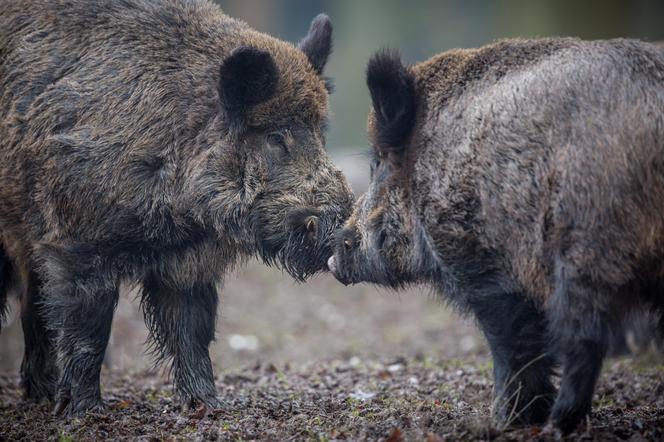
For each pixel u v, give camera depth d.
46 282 17.91
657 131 12.28
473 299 14.27
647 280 12.76
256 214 17.84
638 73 12.73
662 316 13.71
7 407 19.84
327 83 19.42
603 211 12.35
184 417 17.25
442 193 14.21
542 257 12.98
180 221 17.41
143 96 17.34
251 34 18.56
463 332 32.53
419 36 80.19
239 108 17.39
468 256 14.04
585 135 12.58
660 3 68.88
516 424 14.44
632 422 14.59
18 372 26.67
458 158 14.04
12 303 30.39
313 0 81.06
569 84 13.01
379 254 16.09
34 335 20.05
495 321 14.16
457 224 14.02
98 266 17.30
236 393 20.53
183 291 18.48
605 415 15.58
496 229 13.52
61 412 18.19
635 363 23.77
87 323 17.58
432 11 80.75
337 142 70.69
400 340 32.03
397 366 24.80
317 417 16.39
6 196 18.11
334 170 18.08
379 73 14.97
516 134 13.26
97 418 17.12
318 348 31.56
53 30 18.12
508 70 14.09
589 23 71.62
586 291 12.58
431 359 26.03
